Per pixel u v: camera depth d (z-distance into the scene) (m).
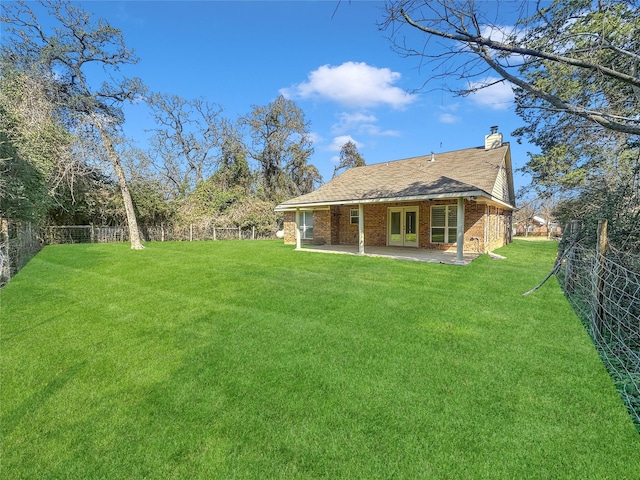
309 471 2.18
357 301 6.17
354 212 17.66
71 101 16.50
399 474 2.13
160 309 5.82
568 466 2.16
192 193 28.33
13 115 12.08
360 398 2.97
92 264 11.01
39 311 5.73
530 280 7.97
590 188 10.05
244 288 7.36
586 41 4.37
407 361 3.68
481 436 2.46
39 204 13.59
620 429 2.51
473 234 13.59
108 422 2.71
